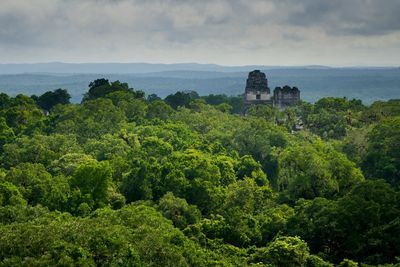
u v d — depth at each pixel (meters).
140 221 70.75
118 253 56.03
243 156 124.88
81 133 142.00
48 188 91.19
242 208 93.62
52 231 58.19
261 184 113.62
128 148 125.00
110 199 95.06
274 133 139.12
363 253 75.25
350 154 129.88
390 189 84.31
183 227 85.69
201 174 102.94
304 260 68.00
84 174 95.06
